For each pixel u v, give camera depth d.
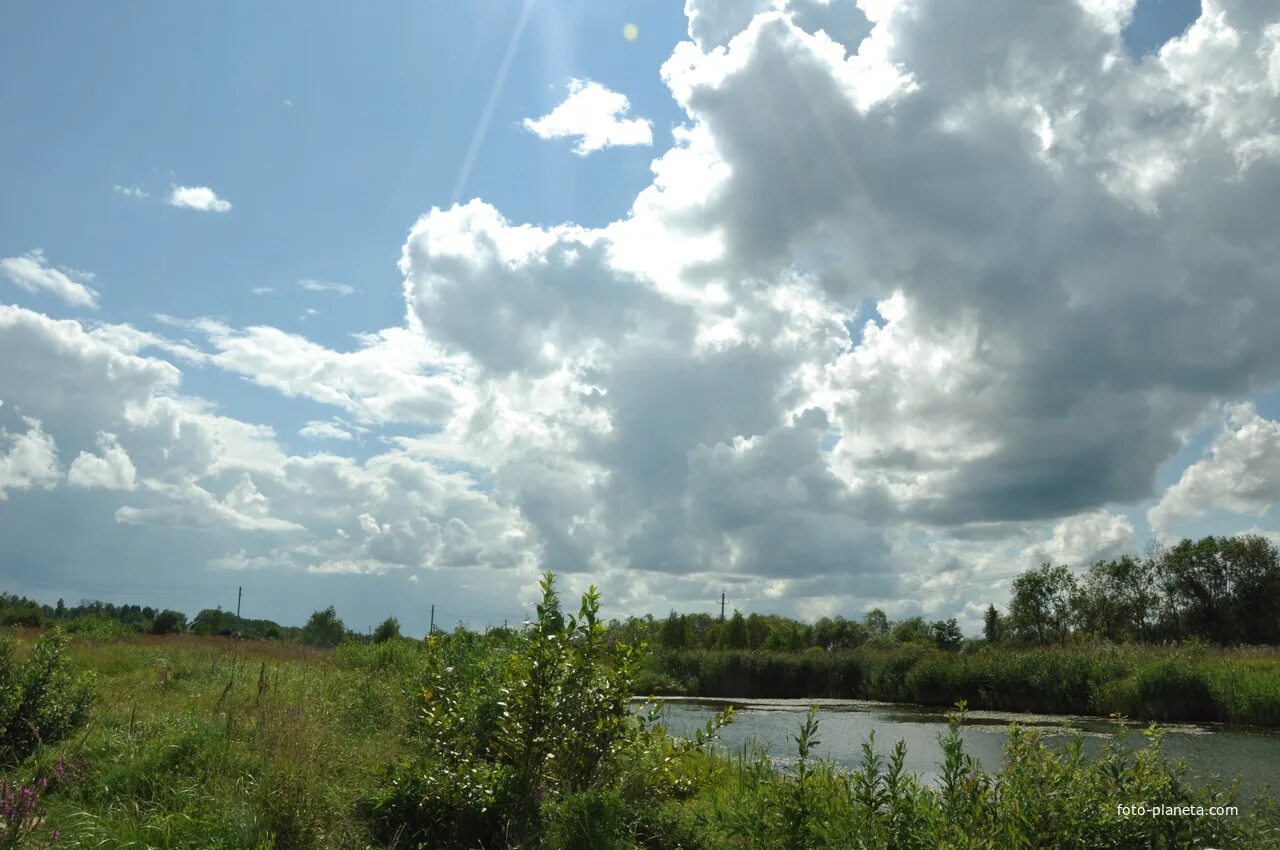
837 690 48.16
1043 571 67.19
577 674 8.48
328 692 13.95
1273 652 37.78
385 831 7.91
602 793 7.55
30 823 6.30
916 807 6.24
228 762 8.58
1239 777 6.50
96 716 10.50
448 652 12.63
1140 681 30.12
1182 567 67.38
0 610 41.38
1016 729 6.57
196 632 50.75
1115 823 5.55
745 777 9.45
